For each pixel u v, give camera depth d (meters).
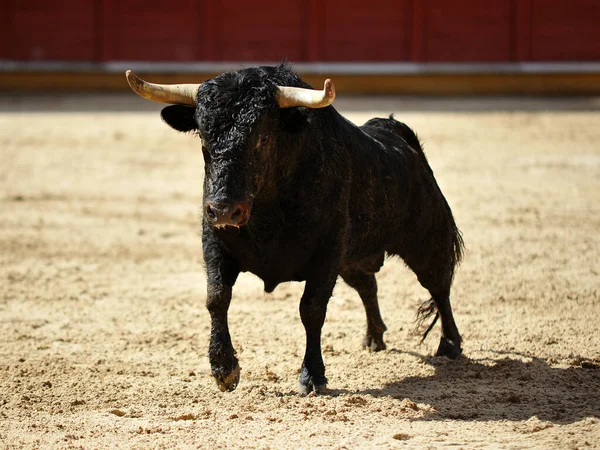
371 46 57.19
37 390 14.00
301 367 14.20
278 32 57.12
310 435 11.48
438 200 15.52
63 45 56.19
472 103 51.22
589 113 46.81
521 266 21.84
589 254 22.81
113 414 12.77
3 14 55.66
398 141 15.32
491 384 13.97
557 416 12.28
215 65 56.59
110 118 45.06
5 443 11.46
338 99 52.59
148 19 56.50
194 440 11.39
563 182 31.59
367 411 12.47
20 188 31.53
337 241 12.96
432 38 57.34
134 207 29.19
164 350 16.39
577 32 57.34
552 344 16.28
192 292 20.50
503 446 10.97
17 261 22.98
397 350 16.12
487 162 35.00
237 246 12.69
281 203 12.56
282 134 12.18
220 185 11.52
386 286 20.62
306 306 12.89
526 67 56.56
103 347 16.59
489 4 57.28
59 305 19.47
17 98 52.41
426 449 10.87
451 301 19.23
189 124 12.59
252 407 12.73
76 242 24.94
